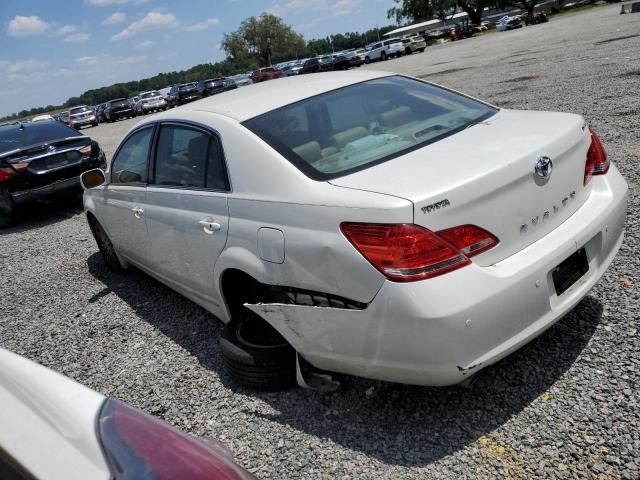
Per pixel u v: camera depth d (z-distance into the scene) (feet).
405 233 7.36
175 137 12.31
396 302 7.39
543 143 8.68
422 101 11.27
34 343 14.96
